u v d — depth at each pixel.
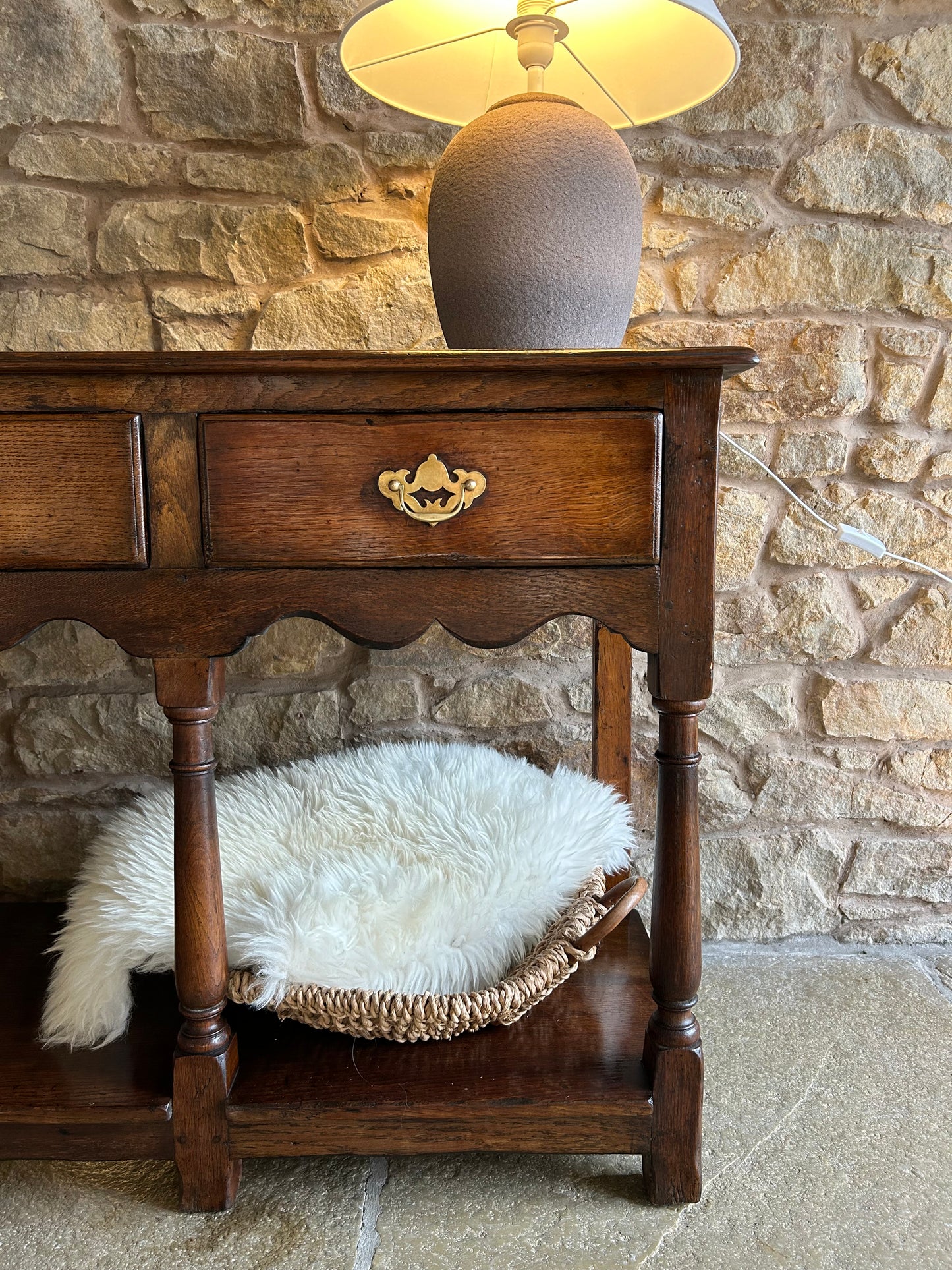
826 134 1.15
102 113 1.11
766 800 1.25
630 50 0.97
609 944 1.05
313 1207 0.78
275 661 1.21
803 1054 1.00
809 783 1.24
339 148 1.14
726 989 1.14
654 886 0.77
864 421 1.20
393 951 0.83
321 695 1.23
